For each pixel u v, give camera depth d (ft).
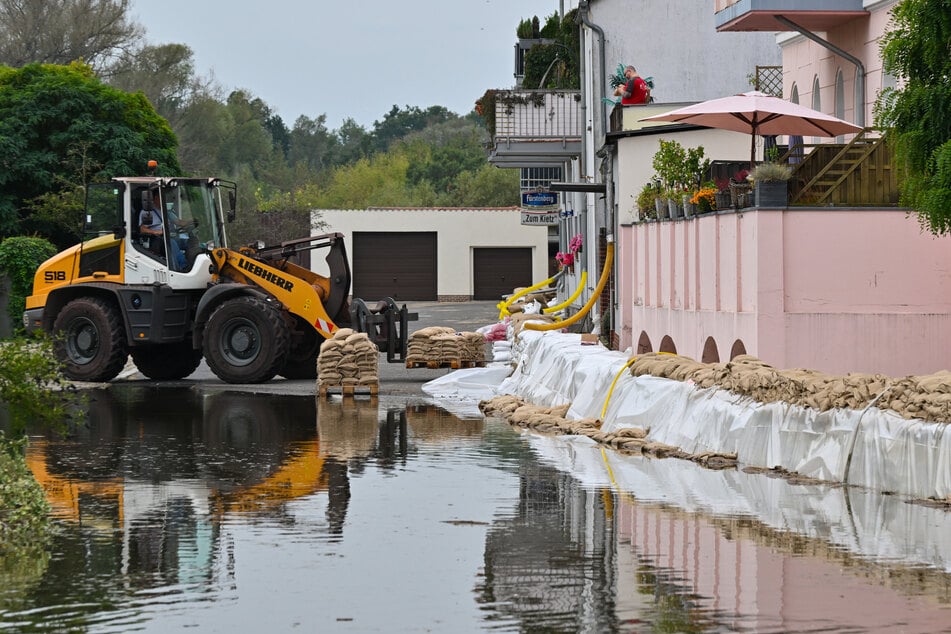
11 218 199.21
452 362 127.03
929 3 66.95
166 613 37.81
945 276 76.43
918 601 38.45
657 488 59.16
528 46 263.70
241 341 119.03
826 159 79.05
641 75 174.40
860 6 105.70
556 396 91.45
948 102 66.54
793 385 63.41
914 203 69.62
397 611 37.88
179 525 51.16
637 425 76.38
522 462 68.18
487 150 210.38
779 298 75.92
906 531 48.62
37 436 80.33
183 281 120.57
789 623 36.17
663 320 100.12
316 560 44.78
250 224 297.74
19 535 49.19
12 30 305.12
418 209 310.65
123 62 330.75
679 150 110.83
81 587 41.04
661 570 42.83
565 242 218.79
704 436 69.46
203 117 370.12
